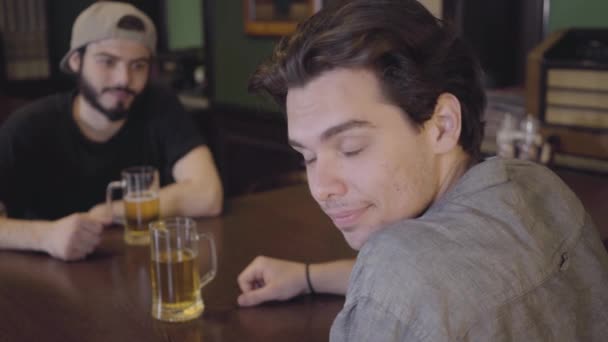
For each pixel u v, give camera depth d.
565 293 0.83
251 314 1.27
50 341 1.19
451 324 0.70
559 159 2.46
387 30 0.76
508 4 2.83
